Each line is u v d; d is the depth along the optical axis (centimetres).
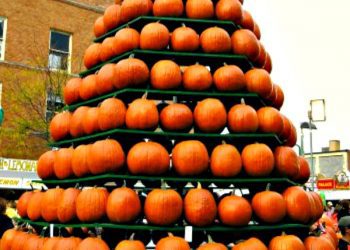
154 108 556
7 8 2186
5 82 2138
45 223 594
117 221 512
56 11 2334
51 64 2280
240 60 612
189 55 591
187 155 533
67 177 609
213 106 560
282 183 566
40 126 2114
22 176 2102
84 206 527
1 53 2169
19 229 655
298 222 548
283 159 573
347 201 1050
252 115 566
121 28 645
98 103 641
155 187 611
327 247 553
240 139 577
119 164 541
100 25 702
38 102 2166
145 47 588
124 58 612
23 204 660
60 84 2195
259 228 526
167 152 552
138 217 525
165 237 518
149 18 612
